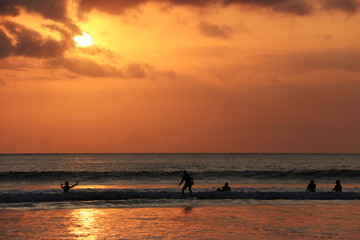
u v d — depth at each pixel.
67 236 18.11
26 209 26.17
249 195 34.16
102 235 18.38
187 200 31.73
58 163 187.75
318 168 135.88
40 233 18.69
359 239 18.03
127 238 17.77
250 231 19.52
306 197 34.12
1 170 121.44
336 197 34.53
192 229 19.92
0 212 24.83
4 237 17.77
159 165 162.00
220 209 27.30
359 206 29.62
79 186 57.31
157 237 18.00
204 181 69.00
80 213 24.88
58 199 30.55
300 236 18.48
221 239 17.69
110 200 31.16
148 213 25.12
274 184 63.34
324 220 22.94
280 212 26.09
